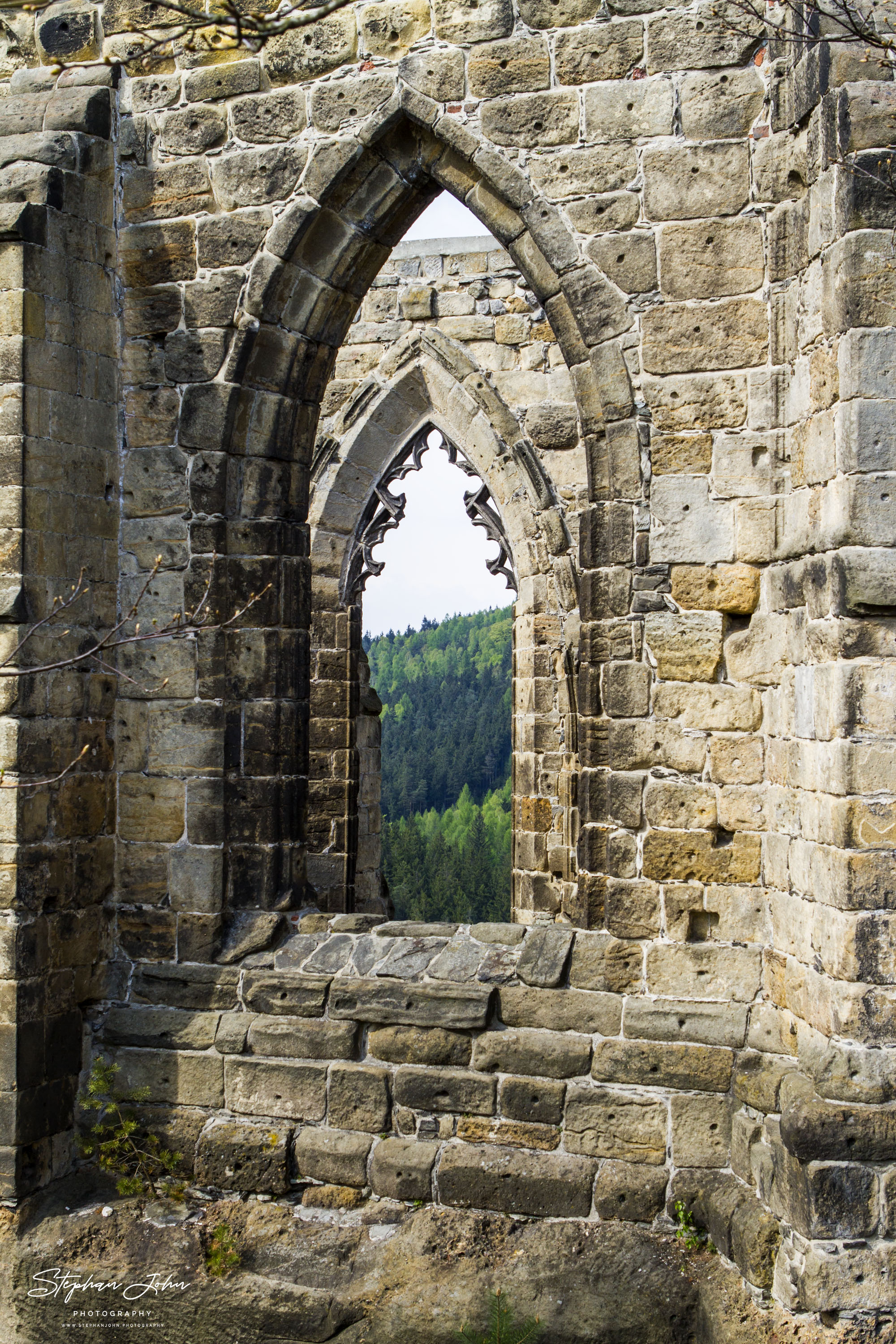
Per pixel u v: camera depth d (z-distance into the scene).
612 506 7.79
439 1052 7.90
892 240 6.47
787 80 7.38
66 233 8.34
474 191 8.16
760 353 7.55
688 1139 7.48
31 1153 7.96
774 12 7.46
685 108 7.63
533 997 7.82
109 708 8.75
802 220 7.23
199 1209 8.02
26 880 7.92
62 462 8.27
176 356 8.72
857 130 6.52
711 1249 7.25
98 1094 8.44
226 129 8.57
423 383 15.99
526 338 15.66
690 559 7.64
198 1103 8.33
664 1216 7.43
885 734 6.47
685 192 7.64
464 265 15.85
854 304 6.48
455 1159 7.72
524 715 15.95
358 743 16.56
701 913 7.64
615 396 7.74
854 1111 6.38
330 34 8.31
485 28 7.98
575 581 15.35
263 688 8.77
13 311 7.96
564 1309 6.94
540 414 15.58
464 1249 7.41
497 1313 6.22
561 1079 7.70
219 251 8.61
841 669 6.50
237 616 6.32
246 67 8.50
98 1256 7.67
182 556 8.72
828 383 6.77
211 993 8.45
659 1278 7.07
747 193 7.56
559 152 7.84
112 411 8.77
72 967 8.36
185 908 8.62
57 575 8.22
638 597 7.70
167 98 8.69
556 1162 7.61
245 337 8.57
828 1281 6.29
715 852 7.61
